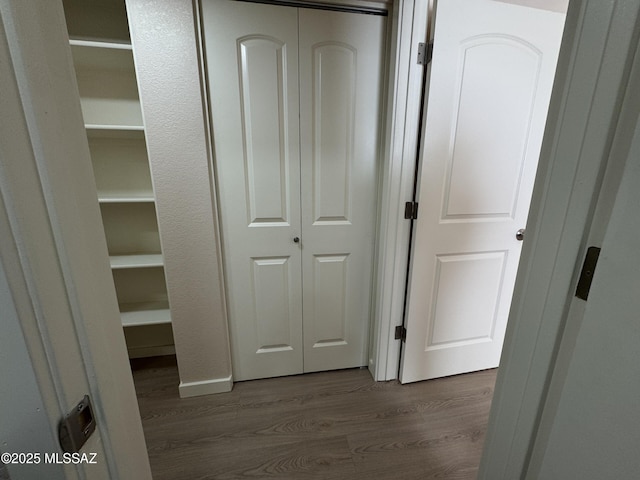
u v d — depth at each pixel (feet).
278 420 4.75
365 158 4.85
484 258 5.14
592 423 1.56
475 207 4.79
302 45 4.23
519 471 2.09
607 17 1.39
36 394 1.01
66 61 1.16
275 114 4.42
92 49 4.12
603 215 1.49
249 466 4.03
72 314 1.12
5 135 0.88
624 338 1.38
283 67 4.26
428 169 4.43
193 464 4.06
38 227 0.98
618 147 1.40
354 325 5.73
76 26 4.68
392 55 4.22
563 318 1.73
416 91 4.23
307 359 5.75
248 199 4.73
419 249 4.81
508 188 4.80
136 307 5.74
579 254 1.61
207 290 4.81
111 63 4.67
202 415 4.84
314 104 4.49
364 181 4.95
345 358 5.90
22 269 0.93
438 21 3.87
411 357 5.41
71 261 1.11
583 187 1.56
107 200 4.50
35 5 0.98
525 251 1.98
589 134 1.51
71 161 1.17
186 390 5.18
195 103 4.02
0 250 0.88
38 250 0.98
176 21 3.72
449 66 4.06
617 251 1.39
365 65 4.44
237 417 4.80
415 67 4.12
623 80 1.36
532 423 1.97
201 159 4.24
